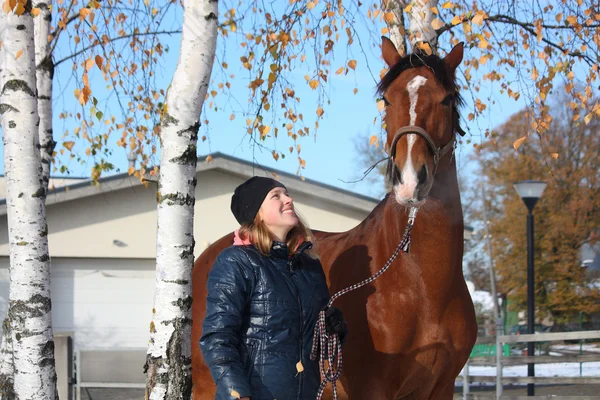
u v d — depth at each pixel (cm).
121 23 639
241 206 287
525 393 1091
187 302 349
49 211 1230
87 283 1248
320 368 289
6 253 1200
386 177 340
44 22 528
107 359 770
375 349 337
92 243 1234
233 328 265
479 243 3353
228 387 251
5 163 395
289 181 1244
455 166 346
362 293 348
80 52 578
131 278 1259
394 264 338
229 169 1237
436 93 324
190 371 350
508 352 1731
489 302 3406
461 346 341
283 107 559
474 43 539
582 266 2652
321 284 288
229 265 272
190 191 351
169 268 346
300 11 527
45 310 393
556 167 2709
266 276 272
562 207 2730
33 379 385
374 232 362
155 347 346
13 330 390
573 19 521
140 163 671
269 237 279
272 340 267
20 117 393
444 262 329
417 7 457
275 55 521
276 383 263
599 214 2683
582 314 2655
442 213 329
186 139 350
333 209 1280
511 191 2831
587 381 812
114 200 1245
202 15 348
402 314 331
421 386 343
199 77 348
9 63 393
